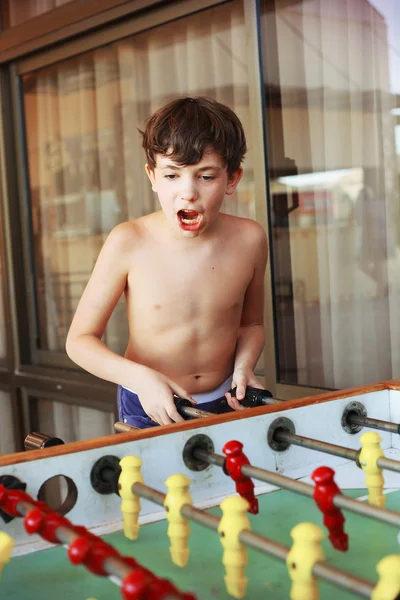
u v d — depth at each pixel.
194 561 0.80
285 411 1.06
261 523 0.90
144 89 2.54
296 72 2.09
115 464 0.92
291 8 2.08
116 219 2.73
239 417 1.02
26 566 0.79
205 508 0.95
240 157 1.41
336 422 1.12
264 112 2.16
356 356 2.06
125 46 2.58
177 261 1.47
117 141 2.68
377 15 1.92
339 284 2.07
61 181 2.95
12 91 3.10
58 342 3.05
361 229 2.01
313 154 2.08
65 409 2.97
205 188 1.31
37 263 3.11
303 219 2.12
